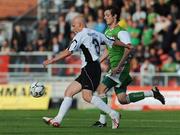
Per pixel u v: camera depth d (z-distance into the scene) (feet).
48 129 102.99
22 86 178.09
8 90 178.81
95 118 131.75
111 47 104.58
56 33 216.54
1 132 98.17
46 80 192.24
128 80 111.65
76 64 193.16
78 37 98.99
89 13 217.56
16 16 254.27
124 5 216.33
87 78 99.35
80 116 138.82
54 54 195.62
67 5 235.40
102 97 109.70
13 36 216.95
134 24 209.05
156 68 195.52
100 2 217.97
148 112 156.87
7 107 177.37
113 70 108.47
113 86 110.73
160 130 103.04
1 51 217.36
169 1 214.48
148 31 206.18
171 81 187.21
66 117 135.13
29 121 121.29
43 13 235.20
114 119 102.47
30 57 195.62
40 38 217.56
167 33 204.54
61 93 189.16
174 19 211.82
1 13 254.68
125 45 105.40
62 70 193.16
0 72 196.34
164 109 173.58
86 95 100.07
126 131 100.22
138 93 113.19
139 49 201.67
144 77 188.65
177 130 103.35
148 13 212.02
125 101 113.29
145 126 111.14
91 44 99.55
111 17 108.27
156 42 205.05
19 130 101.55
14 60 196.13
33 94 103.24
